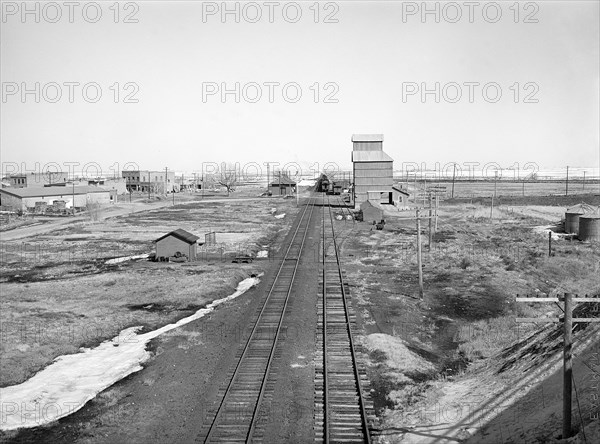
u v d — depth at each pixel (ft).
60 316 106.11
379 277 136.46
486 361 76.64
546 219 258.98
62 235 241.14
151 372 73.97
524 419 53.88
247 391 64.64
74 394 68.44
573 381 57.11
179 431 55.72
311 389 65.16
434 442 52.85
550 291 114.52
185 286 128.77
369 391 65.31
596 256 151.94
